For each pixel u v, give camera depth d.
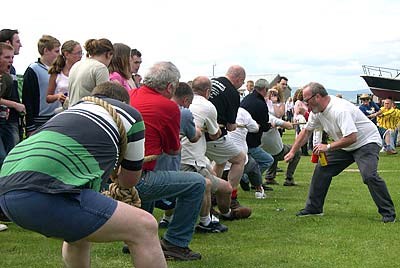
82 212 3.21
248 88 13.83
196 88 6.66
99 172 3.32
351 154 7.43
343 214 7.78
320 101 7.14
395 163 15.62
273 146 10.65
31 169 3.16
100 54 5.99
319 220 7.32
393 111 18.61
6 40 7.11
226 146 7.34
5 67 6.42
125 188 3.89
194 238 6.21
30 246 5.70
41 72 6.97
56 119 3.42
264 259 5.39
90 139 3.34
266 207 8.38
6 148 6.72
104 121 3.44
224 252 5.63
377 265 5.24
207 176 6.50
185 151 6.35
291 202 8.91
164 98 5.11
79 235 3.27
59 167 3.20
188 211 5.23
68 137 3.29
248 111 9.15
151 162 4.95
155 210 7.85
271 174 11.14
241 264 5.21
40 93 6.96
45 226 3.18
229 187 6.82
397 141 21.64
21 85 7.75
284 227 6.88
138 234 3.36
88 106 3.51
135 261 3.39
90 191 3.30
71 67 6.57
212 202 7.60
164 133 5.02
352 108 7.25
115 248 5.71
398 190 10.23
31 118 6.99
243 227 6.84
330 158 7.51
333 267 5.16
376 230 6.72
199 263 5.21
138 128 3.64
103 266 5.08
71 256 3.94
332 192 9.91
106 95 3.81
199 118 6.41
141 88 5.21
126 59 6.42
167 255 5.26
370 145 7.25
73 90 5.93
